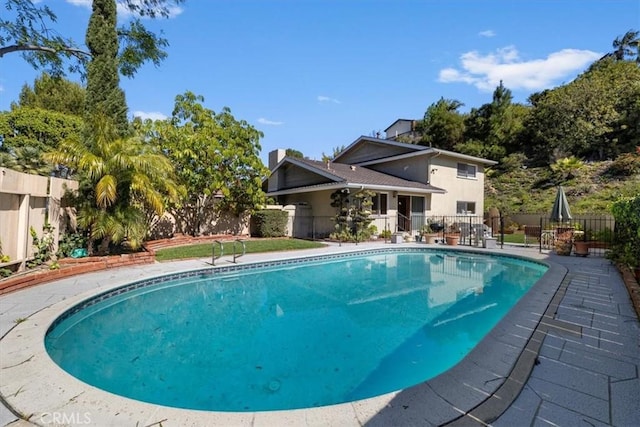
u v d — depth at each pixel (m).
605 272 7.58
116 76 11.12
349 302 6.58
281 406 3.08
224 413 2.32
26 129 16.39
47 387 2.65
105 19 11.09
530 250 11.67
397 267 10.40
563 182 24.16
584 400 2.47
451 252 12.24
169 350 4.33
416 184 17.52
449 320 5.45
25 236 6.64
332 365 3.90
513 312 4.61
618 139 25.66
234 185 15.74
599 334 3.79
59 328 4.66
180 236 14.72
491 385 2.66
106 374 3.67
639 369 2.96
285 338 4.72
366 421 2.23
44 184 7.31
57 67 9.53
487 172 29.23
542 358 3.18
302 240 15.38
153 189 8.95
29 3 8.05
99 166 7.83
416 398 2.48
